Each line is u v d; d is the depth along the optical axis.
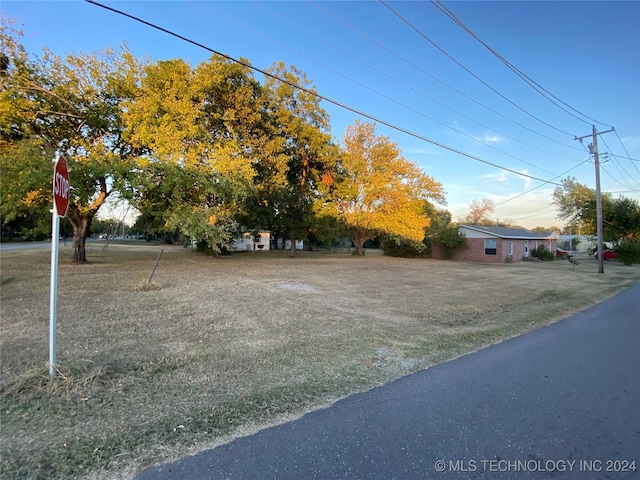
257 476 2.34
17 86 11.40
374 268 18.33
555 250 37.78
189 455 2.55
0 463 2.40
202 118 16.66
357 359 4.68
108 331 5.45
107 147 15.20
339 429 2.96
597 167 19.58
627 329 6.76
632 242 26.78
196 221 14.09
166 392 3.54
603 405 3.51
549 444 2.82
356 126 27.95
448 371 4.38
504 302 9.31
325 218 25.91
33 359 4.21
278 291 9.72
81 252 15.99
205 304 7.62
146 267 14.73
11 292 8.33
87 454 2.52
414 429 2.99
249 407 3.28
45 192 11.31
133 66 15.05
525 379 4.15
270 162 20.45
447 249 31.41
